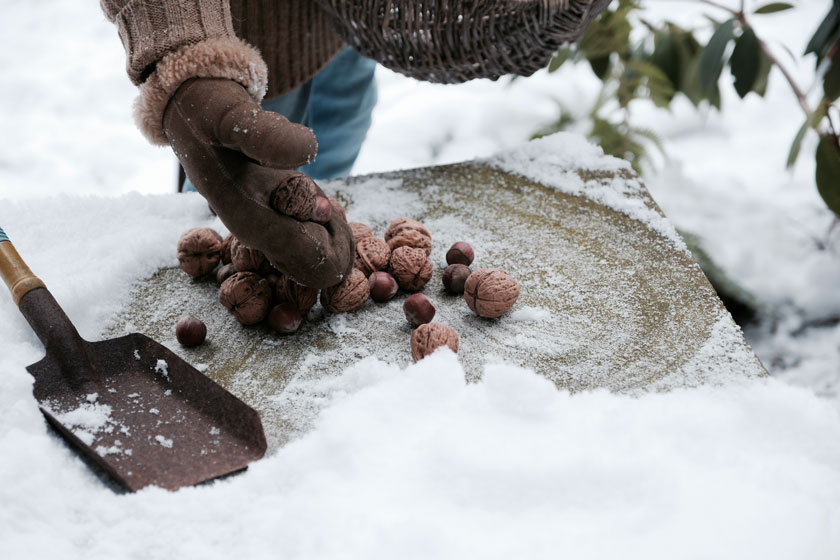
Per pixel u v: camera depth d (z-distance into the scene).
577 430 0.91
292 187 0.95
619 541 0.83
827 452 0.90
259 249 0.97
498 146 1.94
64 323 0.99
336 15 1.12
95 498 0.89
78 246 1.12
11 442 0.91
